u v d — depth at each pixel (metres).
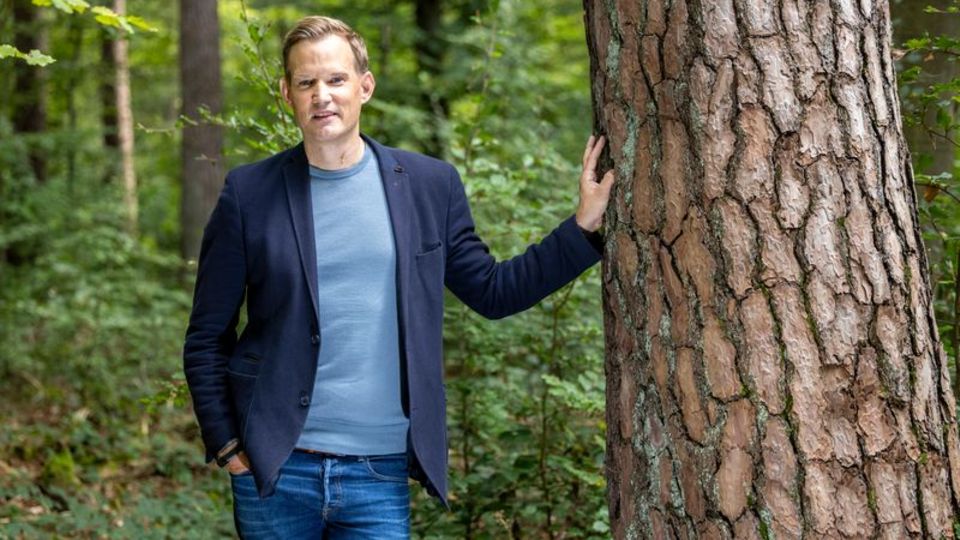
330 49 2.41
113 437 6.69
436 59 11.22
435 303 2.50
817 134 1.99
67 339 8.13
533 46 8.95
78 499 5.45
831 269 1.98
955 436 2.12
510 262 2.55
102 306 8.36
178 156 16.05
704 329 2.03
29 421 6.98
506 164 4.84
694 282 2.05
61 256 8.95
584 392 3.92
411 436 2.41
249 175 2.50
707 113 2.03
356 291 2.44
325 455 2.44
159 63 15.41
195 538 4.85
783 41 2.01
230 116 3.98
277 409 2.41
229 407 2.49
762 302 1.99
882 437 1.98
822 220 1.98
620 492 2.24
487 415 4.00
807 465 1.96
